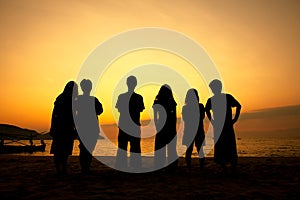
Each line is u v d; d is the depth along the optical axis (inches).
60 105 273.0
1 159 456.1
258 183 225.3
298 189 201.6
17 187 207.0
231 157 268.5
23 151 1080.8
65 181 233.9
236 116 274.8
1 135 1055.0
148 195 183.0
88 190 198.1
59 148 269.0
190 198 175.2
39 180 238.5
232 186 213.3
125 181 236.2
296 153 1274.6
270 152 1369.3
